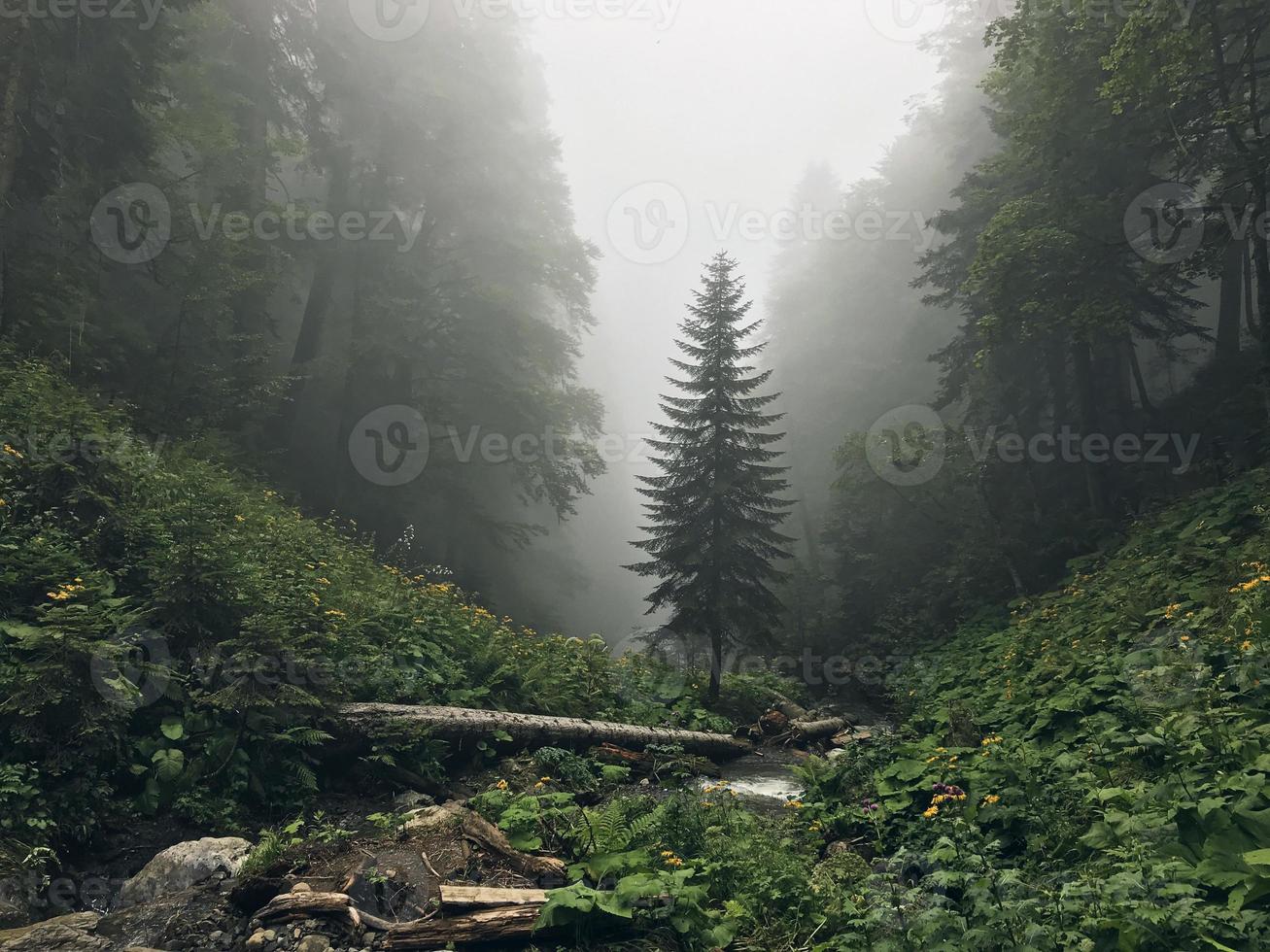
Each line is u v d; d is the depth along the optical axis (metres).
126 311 18.77
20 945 4.74
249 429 17.86
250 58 22.69
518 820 6.15
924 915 3.91
